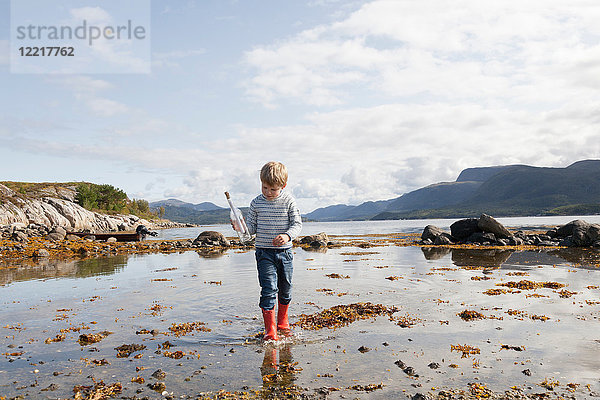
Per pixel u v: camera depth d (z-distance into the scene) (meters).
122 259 15.21
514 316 5.32
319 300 6.59
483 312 5.57
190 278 9.47
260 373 3.46
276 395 3.00
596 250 14.98
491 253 14.81
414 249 17.70
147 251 19.61
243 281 8.80
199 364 3.73
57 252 18.89
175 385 3.23
